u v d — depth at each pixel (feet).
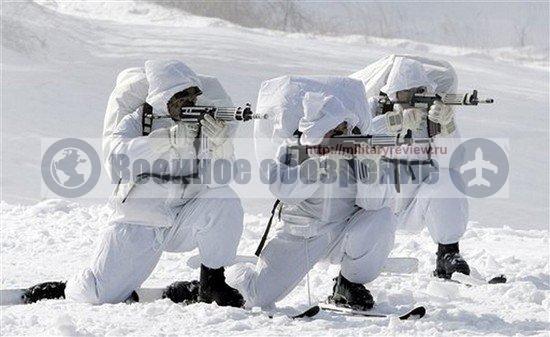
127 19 286.87
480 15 362.12
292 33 296.30
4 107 163.94
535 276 78.28
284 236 66.03
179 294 67.97
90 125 159.43
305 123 63.16
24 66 190.49
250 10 307.17
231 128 65.57
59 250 91.40
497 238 101.55
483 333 57.52
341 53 243.19
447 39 333.83
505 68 271.28
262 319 60.64
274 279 65.26
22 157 141.69
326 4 333.21
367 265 64.39
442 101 78.13
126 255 66.08
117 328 57.00
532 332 58.03
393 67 78.79
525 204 135.13
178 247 67.41
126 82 66.33
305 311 62.08
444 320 61.16
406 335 56.49
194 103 65.82
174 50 219.20
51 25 221.66
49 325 58.34
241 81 193.26
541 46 326.85
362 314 63.93
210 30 253.24
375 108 79.05
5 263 84.84
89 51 210.59
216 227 64.85
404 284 76.48
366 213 64.54
